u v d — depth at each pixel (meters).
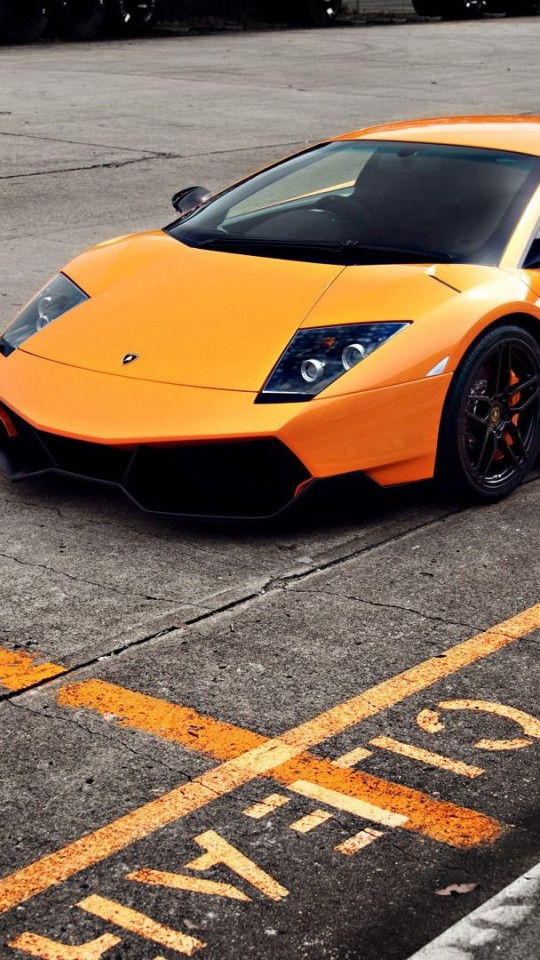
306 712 3.24
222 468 4.28
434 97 17.55
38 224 9.53
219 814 2.80
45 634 3.68
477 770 2.97
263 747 3.07
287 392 4.23
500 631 3.71
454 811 2.81
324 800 2.85
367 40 25.55
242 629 3.71
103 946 2.39
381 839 2.70
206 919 2.46
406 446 4.44
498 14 31.72
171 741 3.10
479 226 4.93
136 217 9.74
